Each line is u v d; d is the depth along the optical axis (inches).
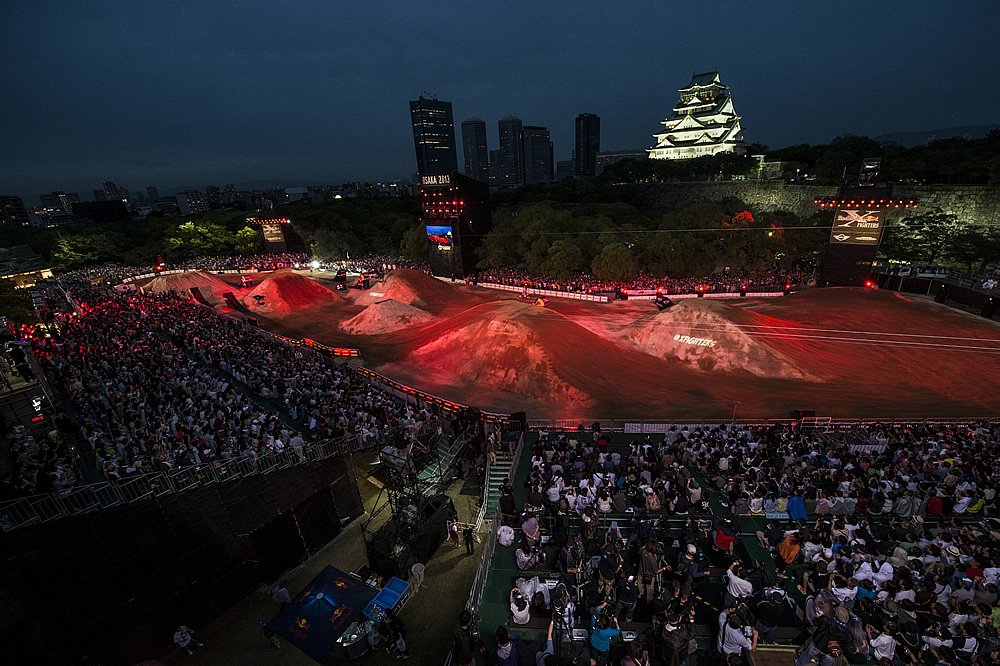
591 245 2760.8
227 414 991.6
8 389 1021.8
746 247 2632.9
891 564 570.9
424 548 733.3
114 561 583.5
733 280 2455.7
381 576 709.9
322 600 618.5
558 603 507.2
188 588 642.2
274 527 736.3
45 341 1515.7
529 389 1493.6
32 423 946.7
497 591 609.3
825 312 1868.8
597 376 1535.4
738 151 5438.0
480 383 1568.7
